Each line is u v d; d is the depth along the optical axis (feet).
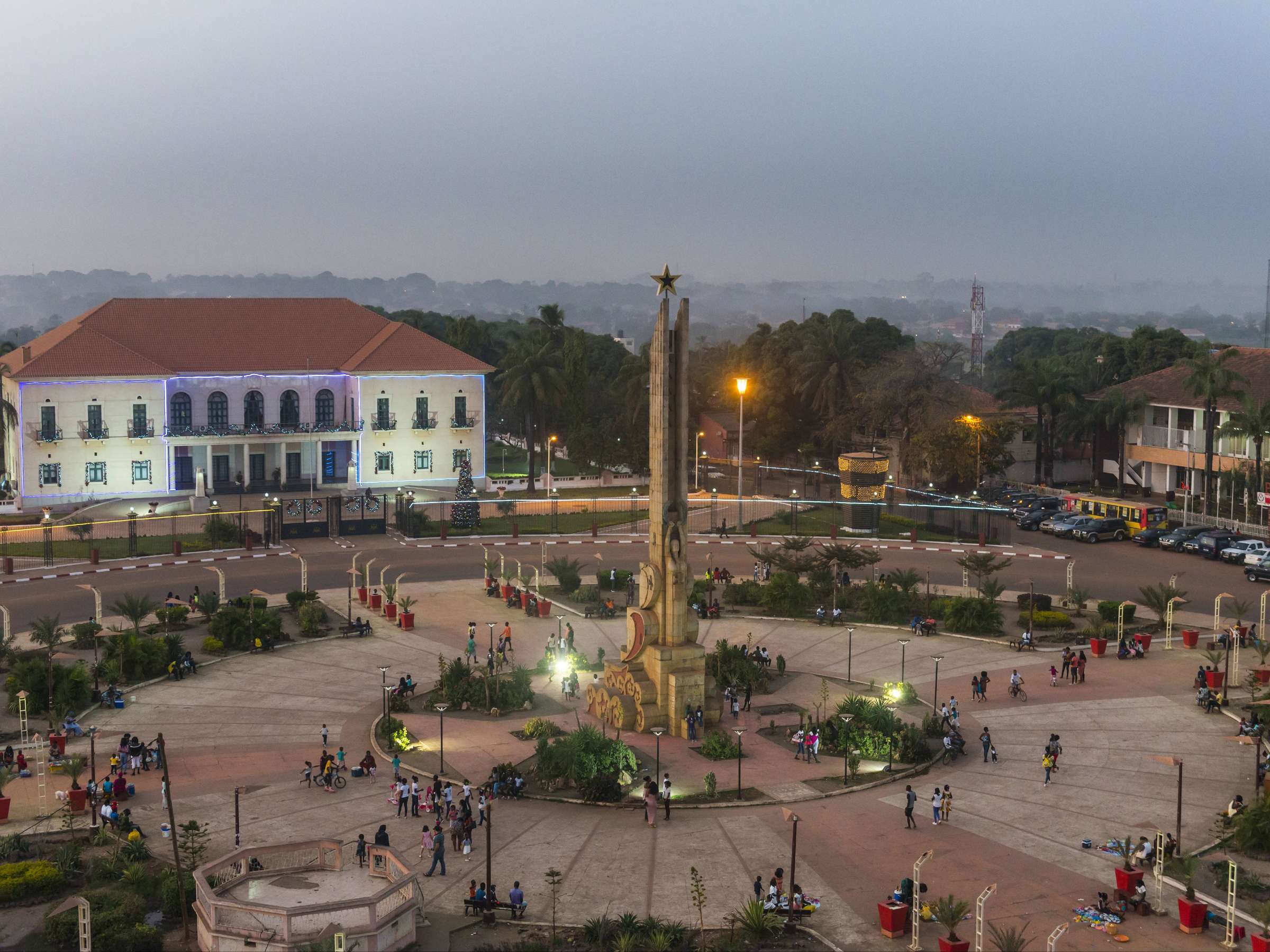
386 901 120.57
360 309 458.91
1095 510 365.20
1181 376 418.10
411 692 211.00
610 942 122.21
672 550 193.77
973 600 253.44
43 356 385.09
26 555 316.81
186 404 409.90
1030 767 176.86
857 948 122.62
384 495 371.15
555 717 201.36
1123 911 129.39
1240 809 155.22
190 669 221.25
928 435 398.42
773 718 200.54
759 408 493.77
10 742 182.91
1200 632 249.14
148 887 131.75
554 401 427.74
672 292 190.80
